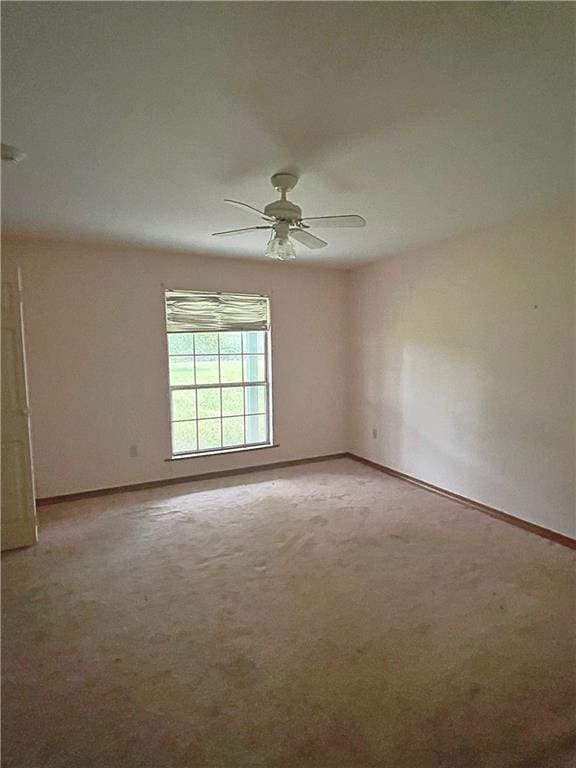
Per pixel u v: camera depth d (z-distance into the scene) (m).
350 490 4.37
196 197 2.80
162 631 2.25
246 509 3.87
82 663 2.03
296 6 1.29
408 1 1.27
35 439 3.99
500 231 3.55
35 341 3.94
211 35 1.40
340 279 5.46
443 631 2.24
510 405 3.56
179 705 1.80
